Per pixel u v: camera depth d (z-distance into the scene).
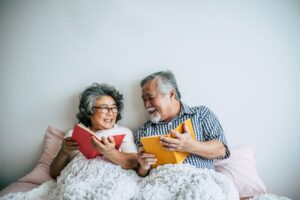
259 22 1.51
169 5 1.55
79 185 1.11
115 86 1.61
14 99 1.65
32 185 1.43
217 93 1.56
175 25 1.55
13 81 1.64
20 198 1.23
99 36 1.60
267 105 1.53
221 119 1.57
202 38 1.54
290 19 1.49
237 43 1.53
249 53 1.52
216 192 1.00
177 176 1.08
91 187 1.11
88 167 1.22
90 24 1.60
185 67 1.56
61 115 1.64
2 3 1.62
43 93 1.64
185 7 1.54
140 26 1.57
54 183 1.37
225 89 1.55
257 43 1.52
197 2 1.53
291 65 1.50
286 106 1.52
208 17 1.53
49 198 1.24
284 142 1.54
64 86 1.63
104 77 1.62
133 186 1.14
